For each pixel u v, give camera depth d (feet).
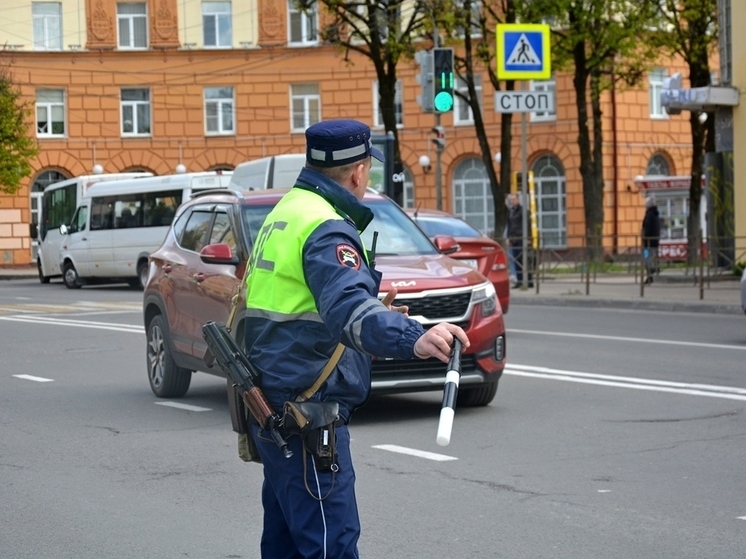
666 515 21.13
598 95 117.60
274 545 13.58
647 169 154.40
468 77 115.75
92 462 27.02
